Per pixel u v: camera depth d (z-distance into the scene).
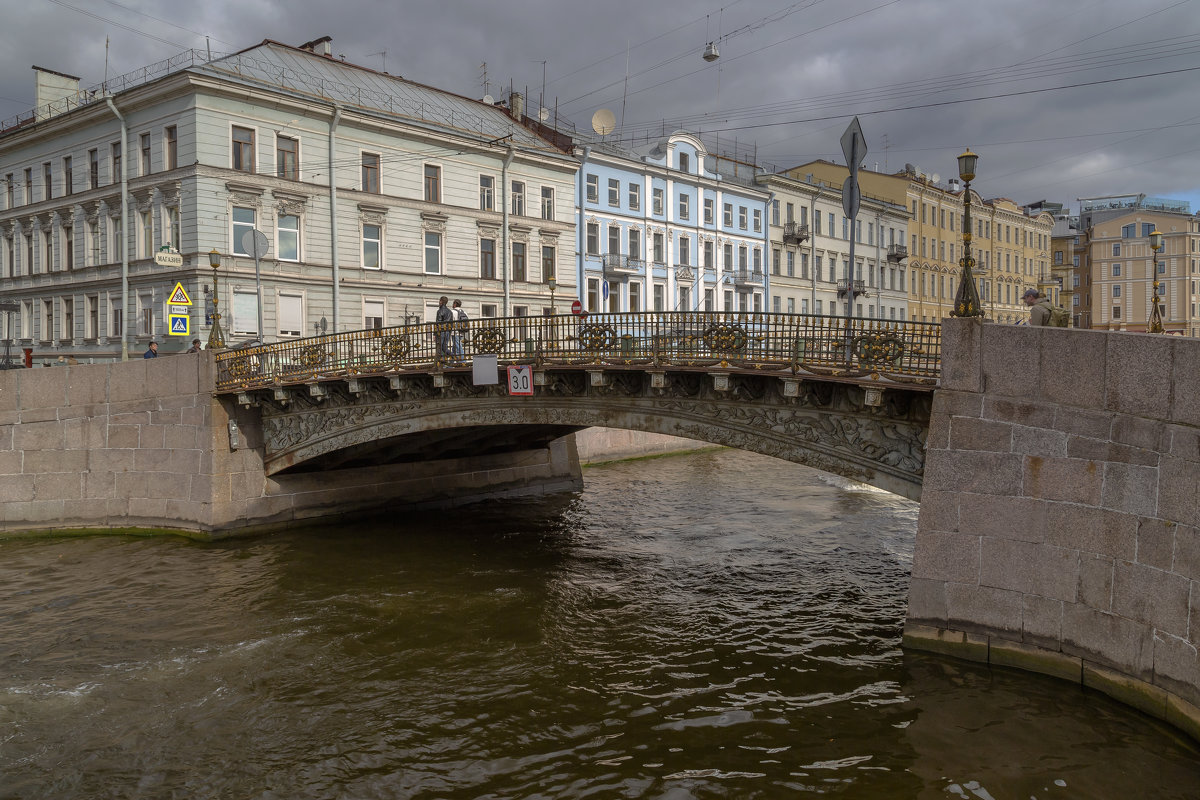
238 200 29.22
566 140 41.12
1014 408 9.57
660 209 45.28
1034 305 11.55
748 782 7.81
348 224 32.00
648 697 9.85
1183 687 7.99
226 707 9.96
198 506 18.88
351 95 33.50
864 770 7.93
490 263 36.94
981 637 9.81
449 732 9.13
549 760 8.42
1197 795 7.26
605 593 14.24
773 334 11.80
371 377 16.83
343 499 20.95
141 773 8.47
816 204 54.25
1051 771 7.73
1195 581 7.89
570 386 14.45
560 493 24.78
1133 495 8.56
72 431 19.69
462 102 39.94
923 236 61.78
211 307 28.52
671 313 12.95
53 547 18.36
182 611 13.65
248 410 19.41
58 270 34.03
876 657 10.80
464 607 13.59
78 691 10.49
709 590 14.30
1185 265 65.06
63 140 33.44
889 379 10.69
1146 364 8.45
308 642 12.09
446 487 22.94
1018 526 9.55
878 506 21.88
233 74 29.00
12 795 8.09
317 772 8.37
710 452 34.50
